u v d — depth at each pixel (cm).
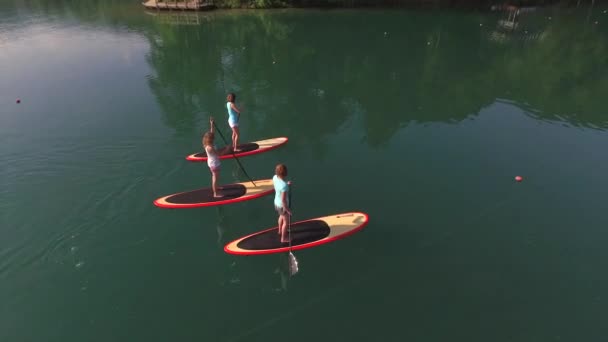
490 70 2153
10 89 1745
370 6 3812
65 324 696
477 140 1375
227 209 996
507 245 905
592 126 1497
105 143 1277
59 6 3825
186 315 723
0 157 1172
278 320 719
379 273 824
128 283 781
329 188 1103
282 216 809
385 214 1002
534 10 3825
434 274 825
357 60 2270
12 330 682
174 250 865
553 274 827
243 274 812
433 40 2731
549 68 2197
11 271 792
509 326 714
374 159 1248
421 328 711
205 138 922
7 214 934
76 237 885
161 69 2056
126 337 680
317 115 1562
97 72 1989
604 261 862
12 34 2708
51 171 1115
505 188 1109
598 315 735
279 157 1251
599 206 1037
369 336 695
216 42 2584
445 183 1130
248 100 1694
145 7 3669
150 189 1059
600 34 2958
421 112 1611
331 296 770
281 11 3566
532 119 1557
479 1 4038
